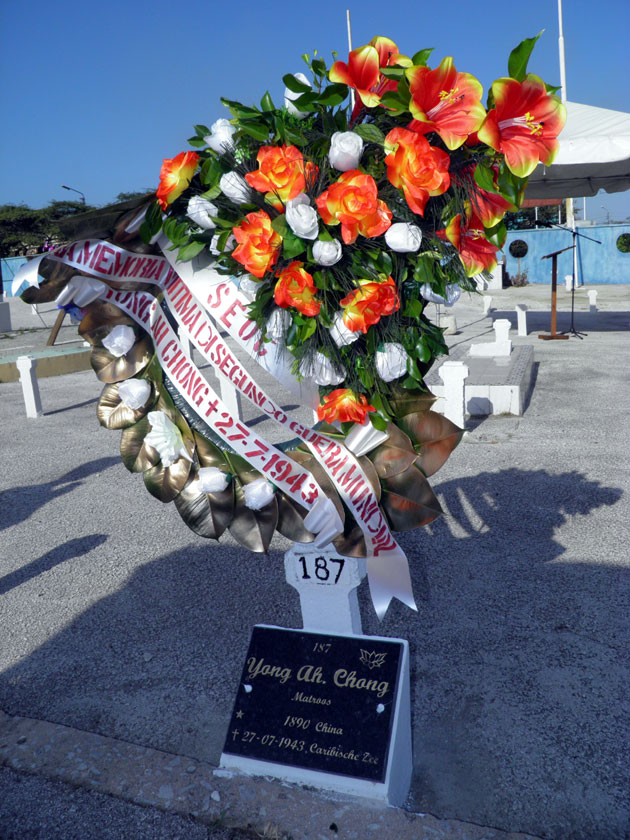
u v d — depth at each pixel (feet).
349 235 6.77
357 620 10.31
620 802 9.95
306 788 9.52
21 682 13.84
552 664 13.26
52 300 8.64
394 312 7.84
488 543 18.89
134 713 12.66
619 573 16.72
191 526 9.49
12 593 17.80
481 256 7.49
